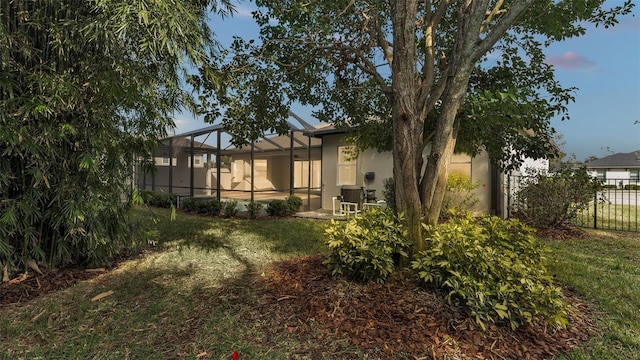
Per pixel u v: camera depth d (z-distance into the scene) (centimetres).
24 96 342
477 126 425
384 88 400
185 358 235
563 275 412
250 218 928
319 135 1175
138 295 348
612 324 288
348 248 346
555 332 266
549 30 468
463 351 237
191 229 727
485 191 874
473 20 336
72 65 376
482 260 288
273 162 2119
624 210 1188
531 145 503
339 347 246
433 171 368
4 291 349
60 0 343
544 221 761
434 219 371
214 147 1455
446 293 297
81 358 236
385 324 267
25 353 242
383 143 599
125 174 461
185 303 327
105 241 431
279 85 496
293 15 412
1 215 346
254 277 402
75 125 384
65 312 307
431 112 475
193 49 325
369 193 998
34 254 393
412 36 345
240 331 271
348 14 441
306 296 322
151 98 403
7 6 321
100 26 304
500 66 498
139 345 253
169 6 285
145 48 297
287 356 237
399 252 340
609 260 493
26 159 366
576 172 764
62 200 388
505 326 265
